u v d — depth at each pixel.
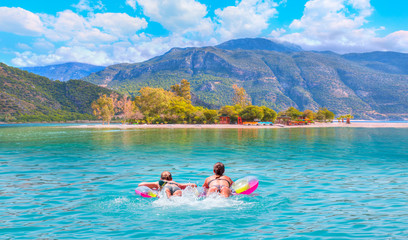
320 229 5.91
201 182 11.22
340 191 9.47
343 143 32.03
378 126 104.94
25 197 8.84
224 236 5.53
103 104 120.69
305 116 148.12
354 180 11.45
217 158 19.08
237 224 6.25
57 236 5.59
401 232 5.70
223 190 8.52
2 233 5.77
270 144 30.84
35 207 7.71
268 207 7.55
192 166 15.47
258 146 28.48
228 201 8.02
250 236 5.53
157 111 128.00
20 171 13.95
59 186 10.43
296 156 20.17
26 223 6.41
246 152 22.95
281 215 6.89
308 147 27.38
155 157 19.69
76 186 10.41
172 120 125.75
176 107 126.38
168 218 6.68
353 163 16.59
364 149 25.25
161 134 52.88
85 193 9.27
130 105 127.06
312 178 11.86
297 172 13.45
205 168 14.76
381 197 8.66
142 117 124.94
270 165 15.84
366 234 5.60
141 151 23.77
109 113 119.81
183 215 6.88
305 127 98.31
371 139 38.88
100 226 6.17
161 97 128.00
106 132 61.88
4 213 7.18
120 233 5.73
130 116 124.75
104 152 23.02
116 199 8.36
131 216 6.84
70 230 5.93
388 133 56.22
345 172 13.45
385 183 10.82
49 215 6.99
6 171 13.95
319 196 8.77
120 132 61.72
